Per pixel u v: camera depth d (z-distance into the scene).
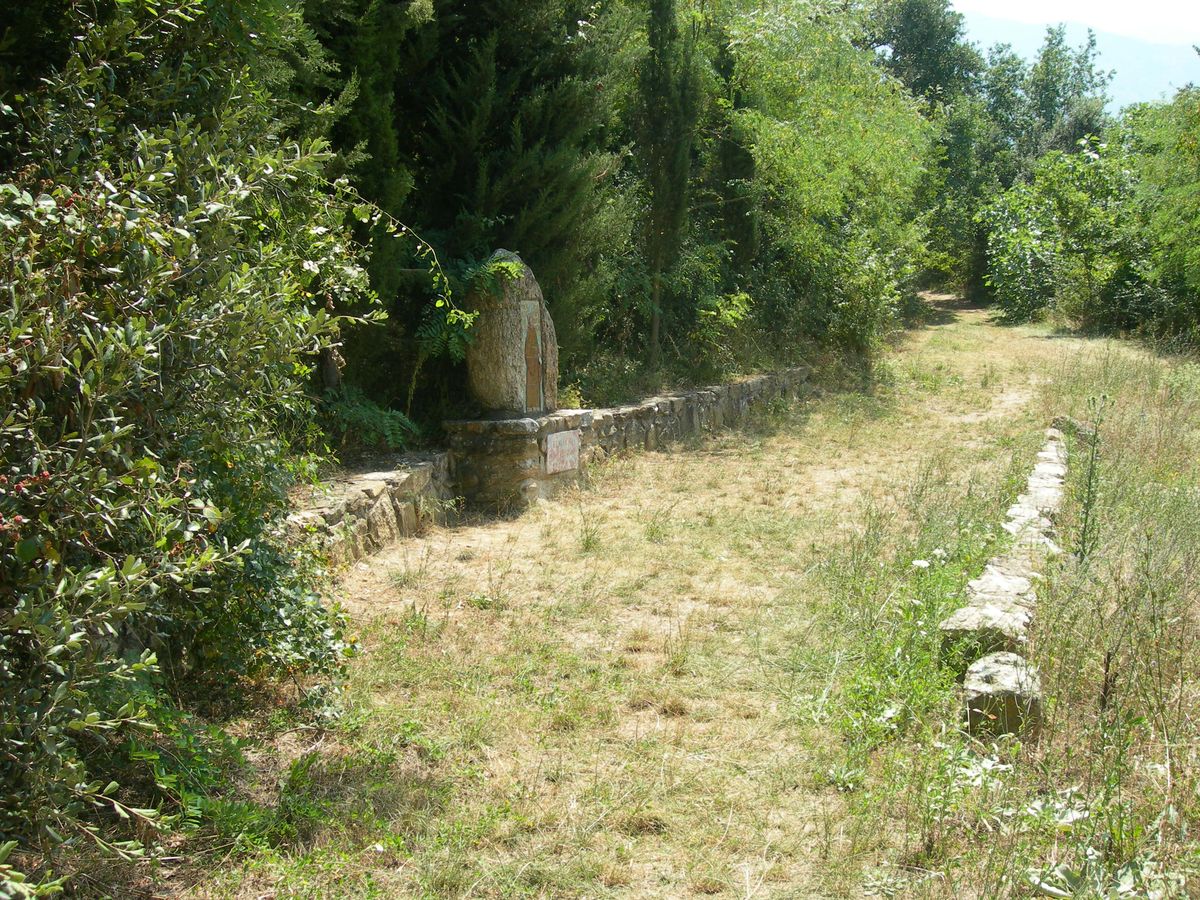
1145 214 21.58
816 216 17.78
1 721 2.73
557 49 9.99
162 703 3.90
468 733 4.32
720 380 13.81
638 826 3.68
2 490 2.80
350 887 3.23
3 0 4.32
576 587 6.52
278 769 3.92
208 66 4.47
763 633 5.70
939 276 37.25
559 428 9.25
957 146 33.62
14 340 2.90
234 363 3.69
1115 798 3.58
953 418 14.01
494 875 3.32
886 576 6.39
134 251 3.42
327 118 6.95
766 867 3.41
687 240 14.26
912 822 3.59
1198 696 4.31
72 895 3.02
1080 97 46.62
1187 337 19.95
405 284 8.80
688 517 8.53
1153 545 5.98
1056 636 4.84
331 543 6.21
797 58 17.08
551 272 10.09
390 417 8.39
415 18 8.23
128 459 3.07
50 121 3.75
